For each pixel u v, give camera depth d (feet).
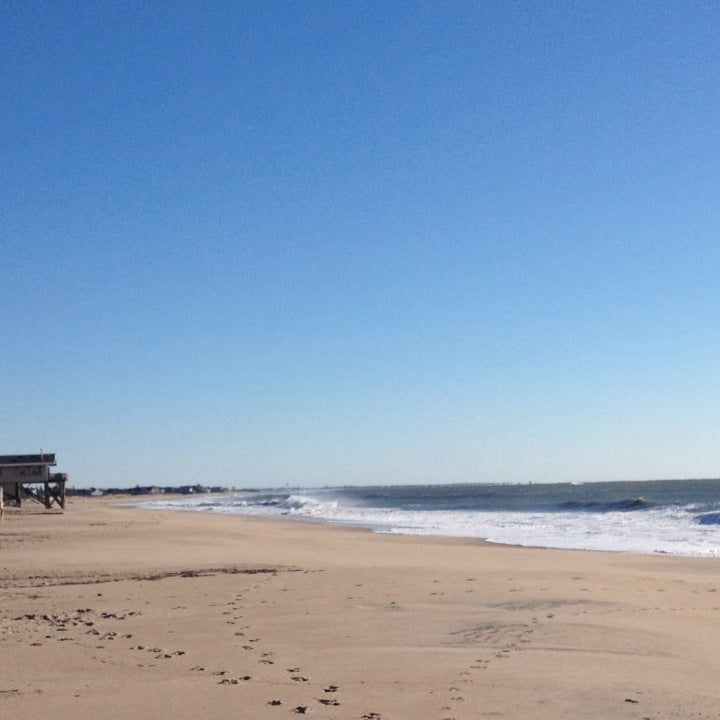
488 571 74.18
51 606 53.93
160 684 31.81
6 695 29.91
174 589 61.82
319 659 37.22
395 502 370.53
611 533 131.64
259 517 213.66
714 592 60.13
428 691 30.66
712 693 30.42
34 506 251.19
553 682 32.01
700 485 601.62
